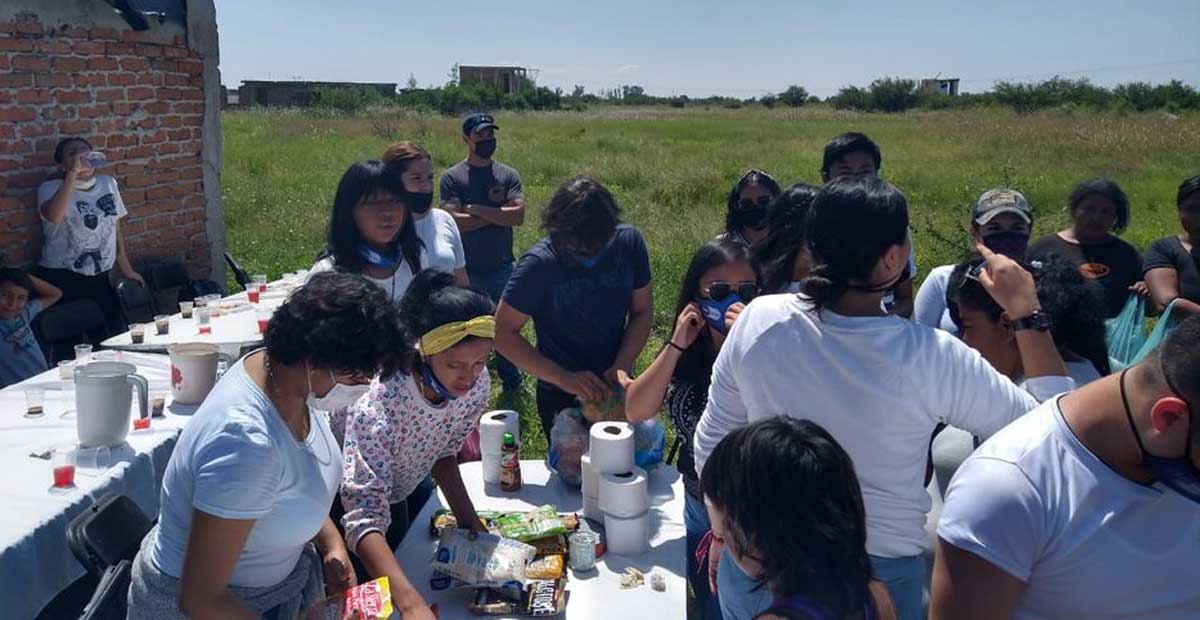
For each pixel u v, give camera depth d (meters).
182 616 2.21
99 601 2.38
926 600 2.62
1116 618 1.65
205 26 7.89
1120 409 1.60
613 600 2.57
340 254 4.29
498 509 3.11
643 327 4.10
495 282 6.71
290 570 2.43
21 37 6.14
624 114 57.44
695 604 3.38
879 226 2.13
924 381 2.20
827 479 1.61
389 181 4.22
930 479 2.69
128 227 7.28
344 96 43.84
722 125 42.09
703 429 2.53
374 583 2.37
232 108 53.44
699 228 12.38
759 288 3.13
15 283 4.89
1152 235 11.82
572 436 3.29
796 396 2.26
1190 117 35.78
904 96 59.47
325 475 2.32
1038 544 1.66
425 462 2.87
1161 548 1.61
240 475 2.04
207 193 8.15
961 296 2.68
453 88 58.03
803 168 20.09
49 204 6.15
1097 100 48.31
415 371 2.68
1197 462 1.51
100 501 2.73
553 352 3.96
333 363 2.02
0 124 6.05
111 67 6.93
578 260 3.83
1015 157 22.81
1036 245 4.86
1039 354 2.38
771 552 1.60
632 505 2.78
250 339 5.10
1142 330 3.90
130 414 3.60
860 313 2.24
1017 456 1.70
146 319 6.82
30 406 3.95
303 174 18.33
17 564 2.84
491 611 2.49
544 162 20.77
